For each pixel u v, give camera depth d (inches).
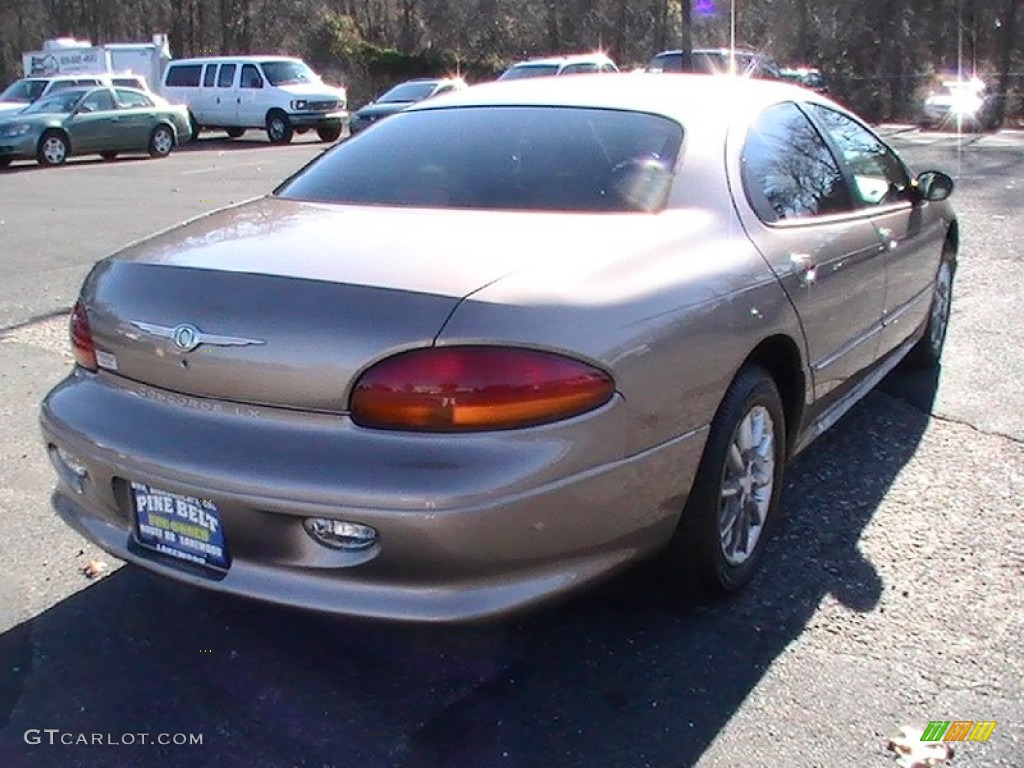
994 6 1099.3
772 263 127.1
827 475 165.9
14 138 740.7
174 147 879.7
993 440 180.5
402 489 93.0
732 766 99.2
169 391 106.2
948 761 99.4
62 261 353.7
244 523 99.8
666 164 127.3
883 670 114.0
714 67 948.0
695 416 111.8
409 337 94.5
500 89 152.0
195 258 109.5
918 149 746.8
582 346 97.6
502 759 100.9
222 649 120.0
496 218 117.3
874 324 165.8
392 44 1834.4
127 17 1882.4
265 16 1780.3
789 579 133.5
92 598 131.1
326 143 981.8
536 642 120.1
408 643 120.4
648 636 121.0
